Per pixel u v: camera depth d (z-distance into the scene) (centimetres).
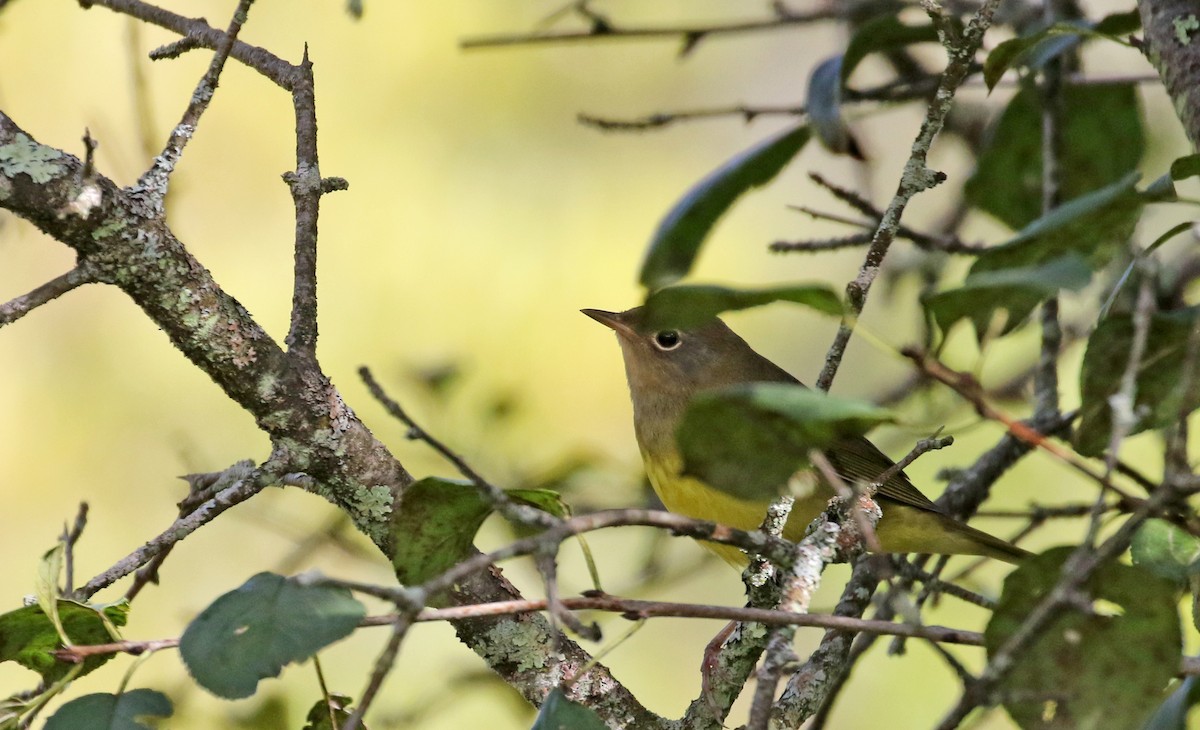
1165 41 620
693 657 1214
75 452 1310
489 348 1381
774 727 619
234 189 1412
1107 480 434
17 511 1286
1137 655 473
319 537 888
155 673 1141
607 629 1216
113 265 543
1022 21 886
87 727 459
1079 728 477
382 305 1391
